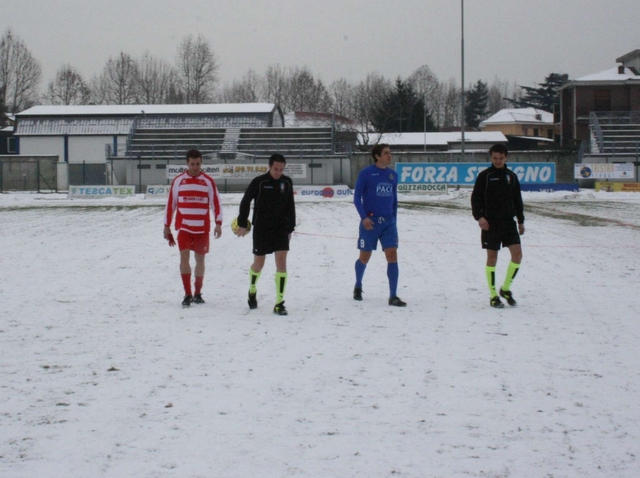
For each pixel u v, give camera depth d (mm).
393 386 5395
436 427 4562
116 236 16844
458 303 8820
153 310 8352
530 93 125188
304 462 4000
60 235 17094
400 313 8180
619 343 6777
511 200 8594
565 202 31531
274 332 7191
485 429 4535
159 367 5859
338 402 5020
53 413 4754
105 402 4977
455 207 27844
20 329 7254
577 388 5379
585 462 4051
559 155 45281
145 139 48562
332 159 44500
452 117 121312
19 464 3949
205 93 88688
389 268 8695
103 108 60656
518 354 6352
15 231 18156
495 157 8594
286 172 40844
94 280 10555
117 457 4051
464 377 5633
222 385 5379
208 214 8773
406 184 35750
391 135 72812
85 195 37406
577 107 58625
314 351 6418
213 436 4371
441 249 14195
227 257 13109
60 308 8406
